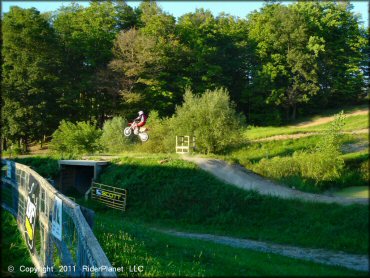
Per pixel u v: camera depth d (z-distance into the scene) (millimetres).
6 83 39844
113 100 47125
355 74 49969
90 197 23453
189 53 48750
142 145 28812
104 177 23578
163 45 46562
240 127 26719
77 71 47500
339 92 50406
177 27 52781
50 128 43344
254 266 7148
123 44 45281
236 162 22188
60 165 26078
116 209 20875
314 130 34750
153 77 46250
